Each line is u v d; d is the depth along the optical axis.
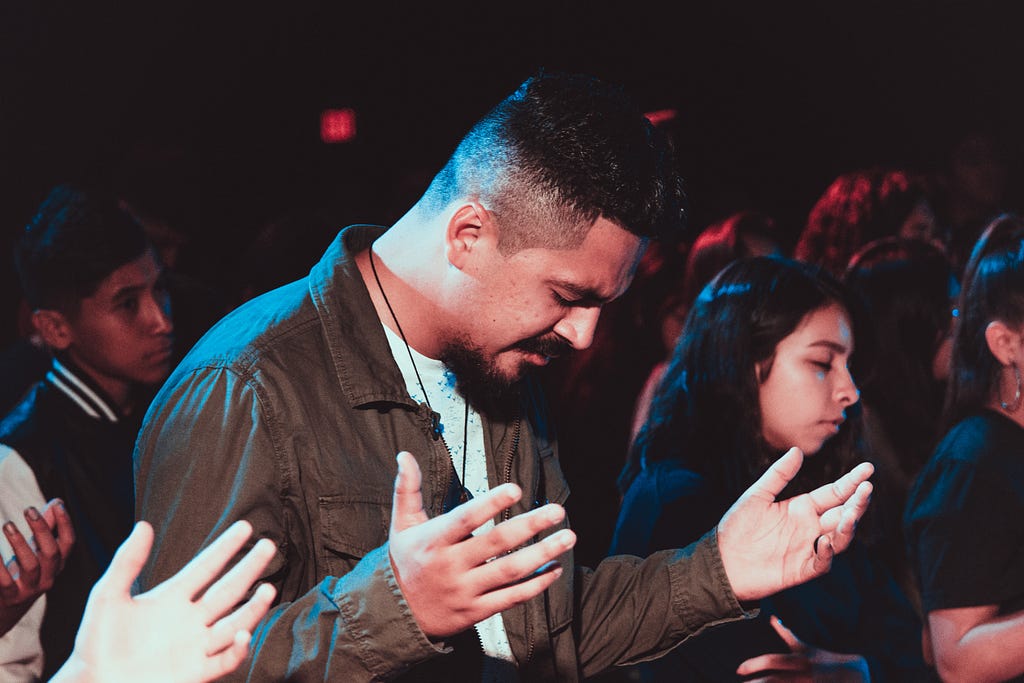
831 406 2.54
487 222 1.69
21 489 2.53
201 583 1.30
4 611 2.16
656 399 2.64
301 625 1.50
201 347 1.74
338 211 5.45
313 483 1.68
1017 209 6.93
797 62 8.23
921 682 2.62
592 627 2.00
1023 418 2.56
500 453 1.95
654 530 2.38
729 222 3.97
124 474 2.70
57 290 2.67
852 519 1.81
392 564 1.44
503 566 1.38
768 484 1.92
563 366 4.15
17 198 6.57
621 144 1.66
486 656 1.83
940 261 3.56
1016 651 2.34
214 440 1.62
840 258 4.39
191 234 4.69
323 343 1.75
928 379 3.41
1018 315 2.55
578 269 1.68
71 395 2.68
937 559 2.46
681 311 3.94
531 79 1.74
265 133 7.69
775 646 2.37
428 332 1.81
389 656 1.44
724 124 8.24
